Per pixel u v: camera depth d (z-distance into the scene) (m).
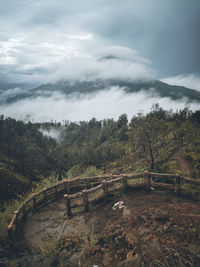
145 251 4.49
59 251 5.09
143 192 7.81
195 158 14.57
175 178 7.34
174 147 16.02
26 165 81.62
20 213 6.91
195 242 4.58
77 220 6.50
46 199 8.05
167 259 4.18
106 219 6.26
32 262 4.82
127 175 7.92
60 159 90.25
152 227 5.37
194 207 6.17
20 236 6.00
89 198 8.38
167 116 23.50
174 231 5.05
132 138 16.72
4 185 37.06
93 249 4.95
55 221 6.66
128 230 5.44
